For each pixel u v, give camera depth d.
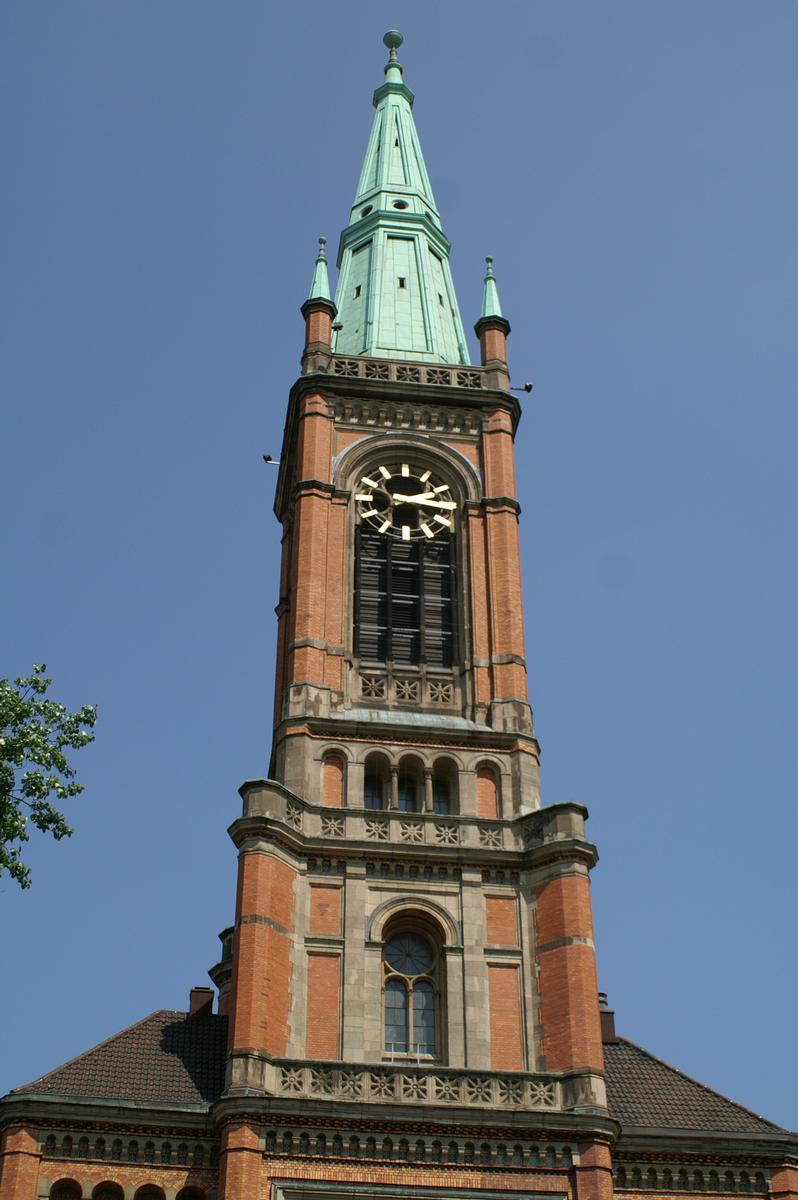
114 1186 53.47
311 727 65.00
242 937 57.22
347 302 85.31
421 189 91.38
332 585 70.06
